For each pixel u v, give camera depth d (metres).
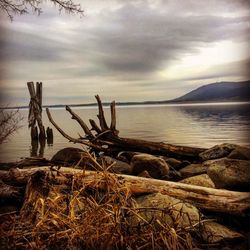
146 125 39.59
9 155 15.91
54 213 3.49
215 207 4.46
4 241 3.14
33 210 3.61
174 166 9.30
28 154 16.27
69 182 4.22
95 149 10.84
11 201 4.66
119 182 4.13
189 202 4.56
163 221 3.56
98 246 3.21
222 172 5.67
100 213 3.38
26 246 3.08
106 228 3.25
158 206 4.19
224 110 88.12
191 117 58.66
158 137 24.11
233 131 27.28
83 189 3.82
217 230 3.92
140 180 4.86
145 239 3.29
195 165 8.78
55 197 3.75
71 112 11.12
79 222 3.34
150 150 10.52
